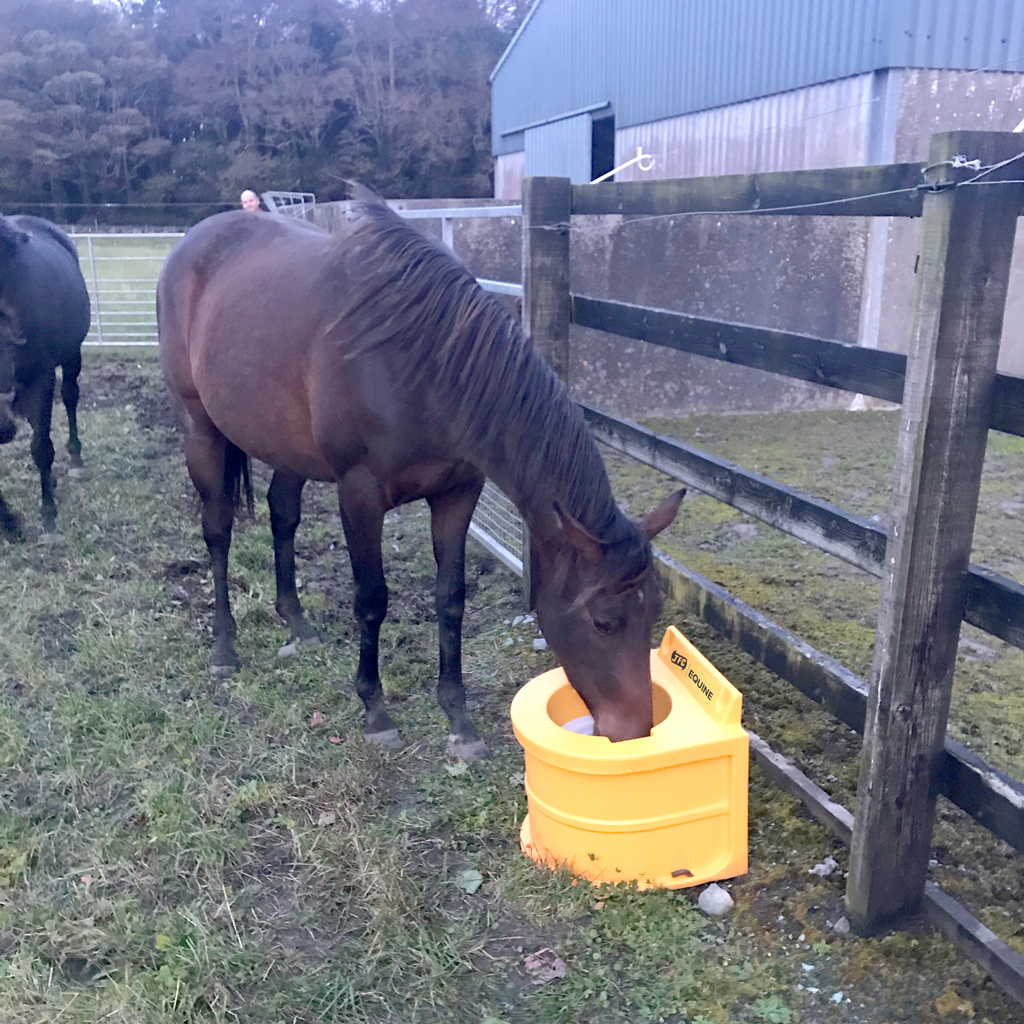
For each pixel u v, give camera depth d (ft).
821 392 23.02
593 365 21.61
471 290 6.99
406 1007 5.68
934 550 5.28
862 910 6.06
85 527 13.61
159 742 8.45
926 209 4.84
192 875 6.75
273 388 8.32
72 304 14.82
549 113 40.81
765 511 7.18
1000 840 7.02
